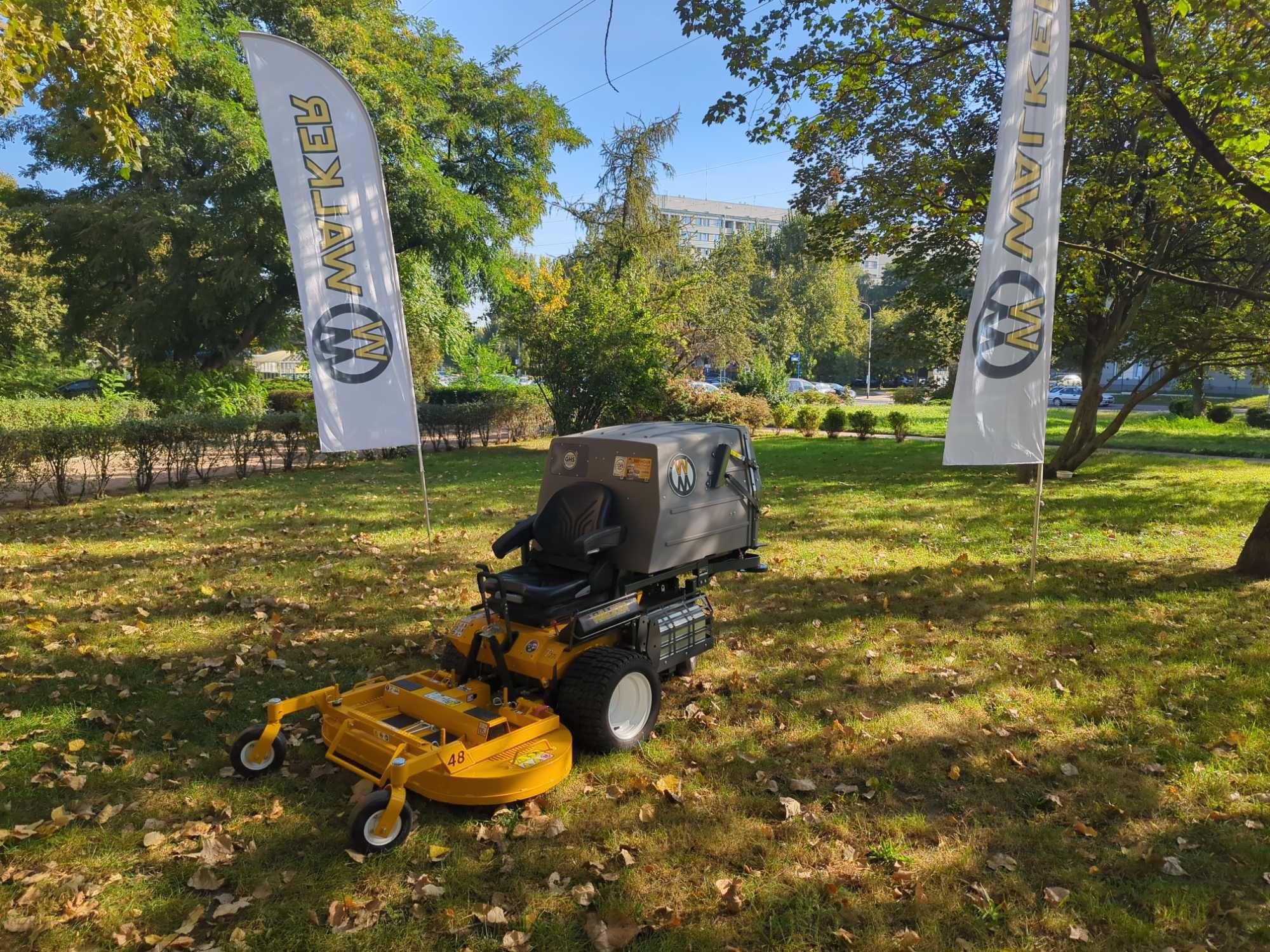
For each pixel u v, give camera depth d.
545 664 4.46
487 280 30.78
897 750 4.64
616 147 27.61
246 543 9.60
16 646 6.05
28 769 4.31
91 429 12.64
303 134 7.34
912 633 6.64
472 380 30.89
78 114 21.73
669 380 24.08
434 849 3.59
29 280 33.75
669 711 5.17
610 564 4.83
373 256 7.76
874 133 13.08
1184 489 14.04
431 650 6.16
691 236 39.41
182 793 4.10
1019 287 7.03
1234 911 3.25
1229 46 9.06
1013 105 6.82
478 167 30.02
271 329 31.50
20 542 9.59
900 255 16.02
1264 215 10.63
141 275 27.56
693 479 5.04
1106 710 5.14
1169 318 13.67
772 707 5.20
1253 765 4.40
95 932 3.12
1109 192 12.62
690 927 3.19
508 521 11.06
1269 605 7.18
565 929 3.17
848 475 16.25
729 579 8.28
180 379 24.88
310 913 3.24
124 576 8.08
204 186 23.70
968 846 3.72
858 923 3.23
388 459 18.89
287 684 5.50
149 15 8.80
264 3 24.47
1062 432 27.11
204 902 3.31
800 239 68.31
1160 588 7.81
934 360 17.17
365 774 3.98
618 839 3.75
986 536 10.28
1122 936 3.12
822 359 75.38
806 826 3.88
